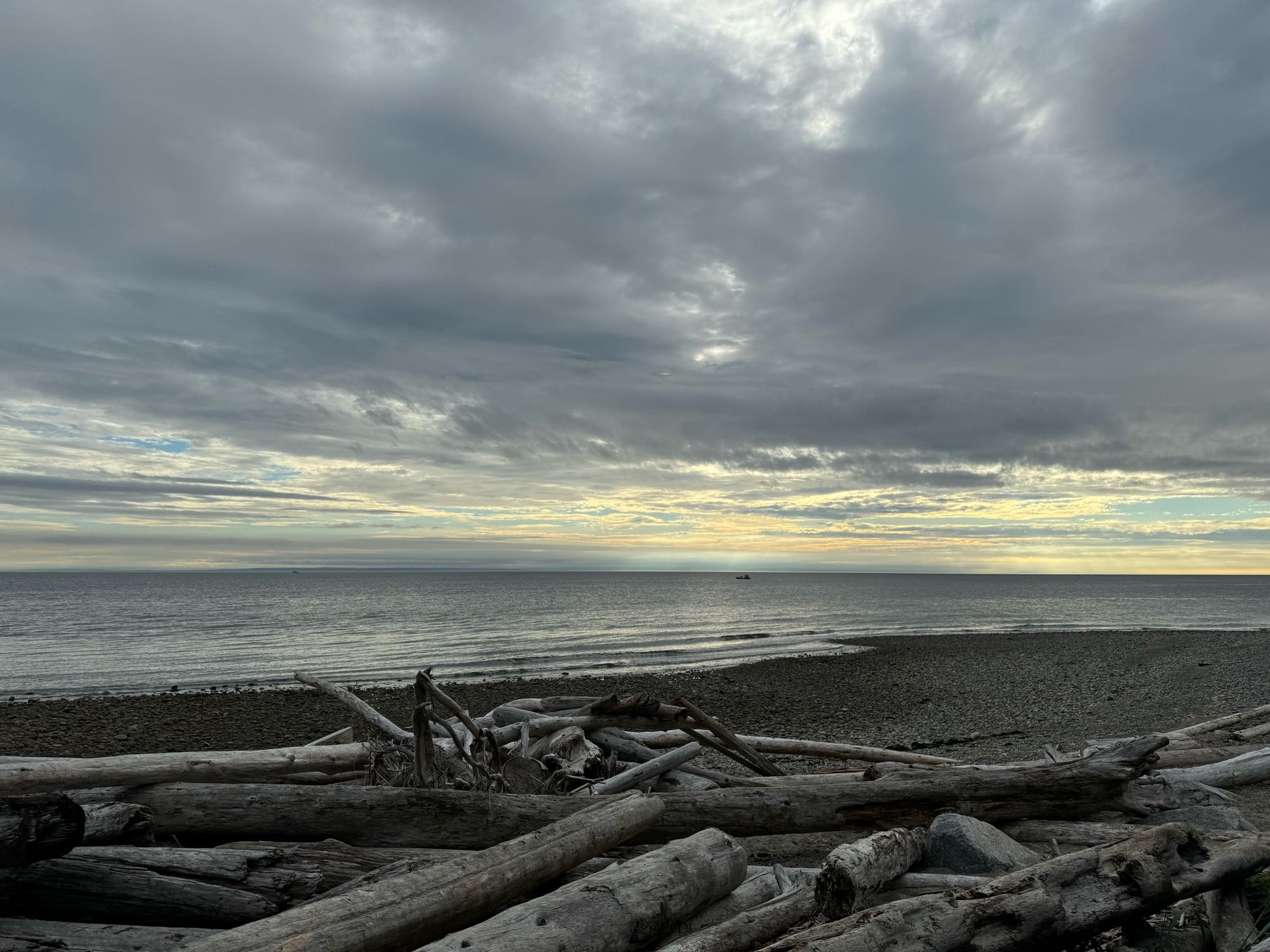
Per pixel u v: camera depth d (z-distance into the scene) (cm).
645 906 337
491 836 480
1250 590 14012
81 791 485
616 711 726
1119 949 366
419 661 3062
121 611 6412
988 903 335
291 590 11650
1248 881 424
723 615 6066
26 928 336
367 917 294
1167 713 1577
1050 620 5706
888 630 4738
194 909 362
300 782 668
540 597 9500
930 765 916
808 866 559
